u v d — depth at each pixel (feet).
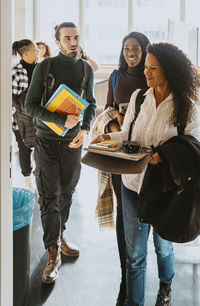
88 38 29.78
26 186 14.99
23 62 13.33
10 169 4.99
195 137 6.83
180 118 6.58
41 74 9.07
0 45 4.49
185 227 6.41
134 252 7.19
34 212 13.70
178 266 10.00
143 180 6.64
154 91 7.02
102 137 7.43
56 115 8.70
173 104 6.61
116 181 8.60
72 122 8.74
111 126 9.36
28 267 7.75
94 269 9.87
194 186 6.34
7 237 4.97
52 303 8.38
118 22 29.48
